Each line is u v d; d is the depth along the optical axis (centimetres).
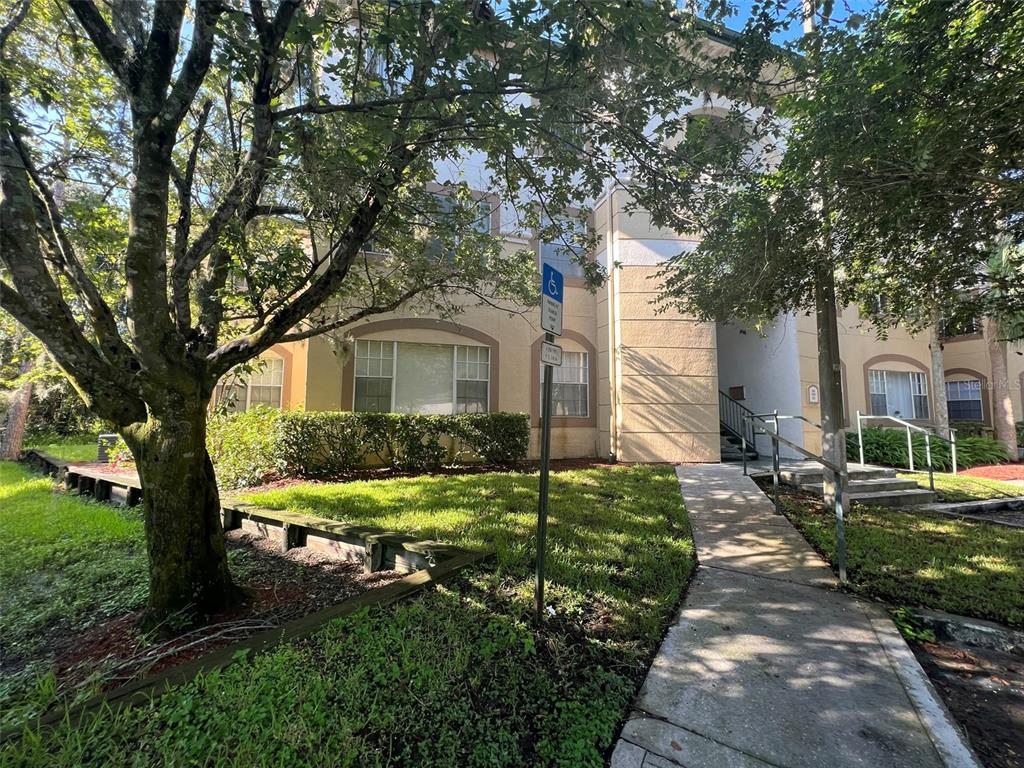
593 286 637
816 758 221
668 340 1109
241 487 779
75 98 398
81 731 207
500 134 375
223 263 441
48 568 496
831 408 668
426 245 684
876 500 730
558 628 330
